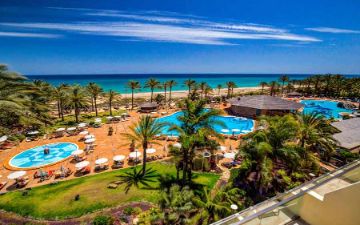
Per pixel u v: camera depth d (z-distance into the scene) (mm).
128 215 15695
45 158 26328
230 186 16438
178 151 19062
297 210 5094
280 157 17516
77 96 40438
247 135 18484
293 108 45188
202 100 19875
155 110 52875
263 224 4711
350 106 58312
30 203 16875
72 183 19828
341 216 4551
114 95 47688
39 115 34656
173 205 13398
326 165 23266
